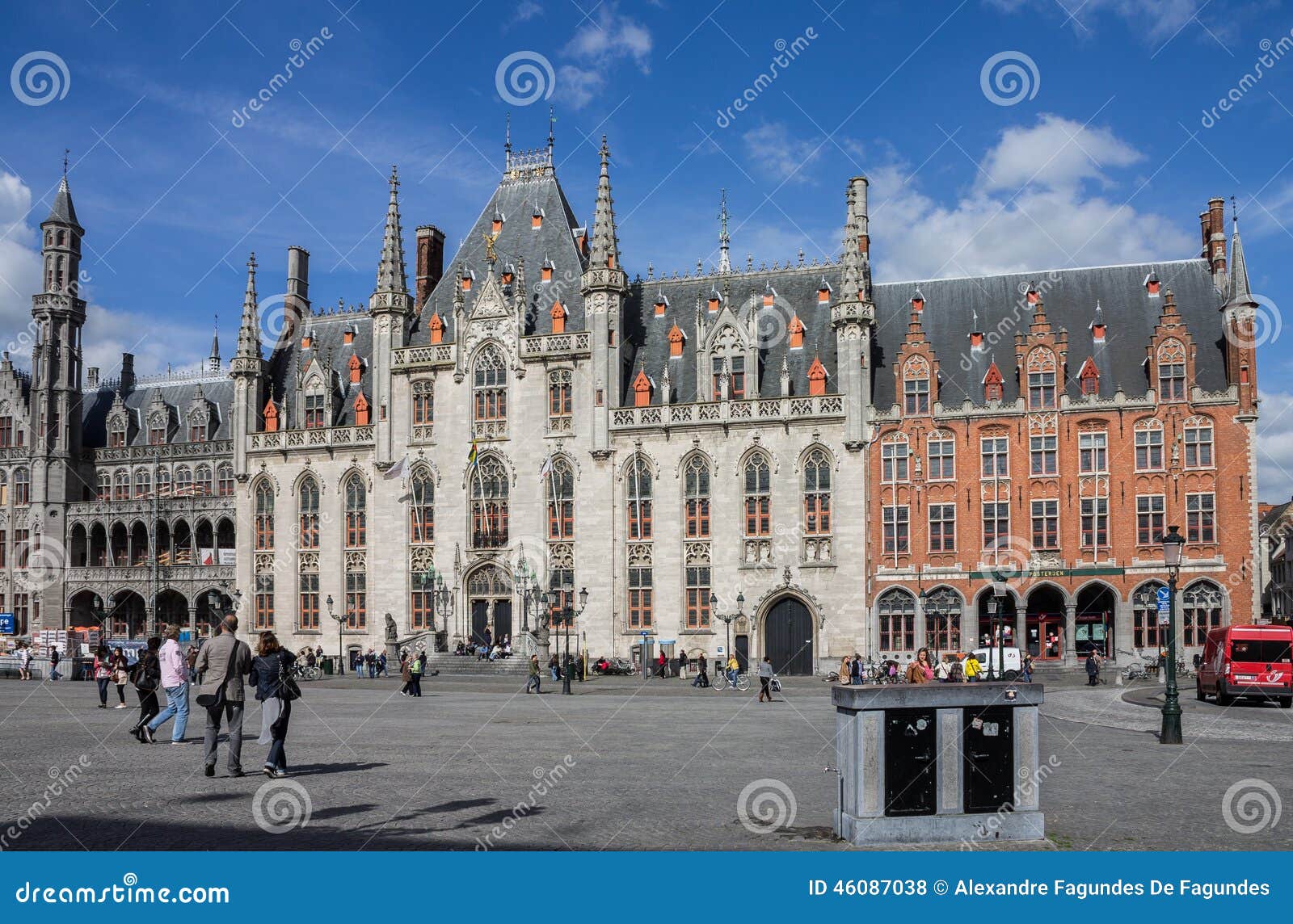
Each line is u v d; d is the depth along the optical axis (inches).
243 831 696.4
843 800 674.8
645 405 3221.0
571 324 3351.4
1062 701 1895.9
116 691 2210.9
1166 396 2856.8
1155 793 853.8
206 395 3988.7
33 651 3262.8
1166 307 2878.9
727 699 2113.7
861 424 3016.7
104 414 4111.7
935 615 2947.8
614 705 1893.5
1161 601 2500.0
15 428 3956.7
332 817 737.6
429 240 3720.5
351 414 3575.3
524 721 1519.4
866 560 2994.6
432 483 3378.4
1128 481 2864.2
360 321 3759.8
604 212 3277.6
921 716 656.4
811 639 3046.3
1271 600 5949.8
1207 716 1619.1
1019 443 2935.5
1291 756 1113.4
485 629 3307.1
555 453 3257.9
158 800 804.6
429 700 2022.6
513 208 3595.0
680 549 3137.3
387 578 3378.4
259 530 3560.5
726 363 3169.3
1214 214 3024.1
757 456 3112.7
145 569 3735.2
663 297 3415.4
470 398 3353.8
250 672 954.7
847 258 3063.5
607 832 692.7
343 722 1499.8
